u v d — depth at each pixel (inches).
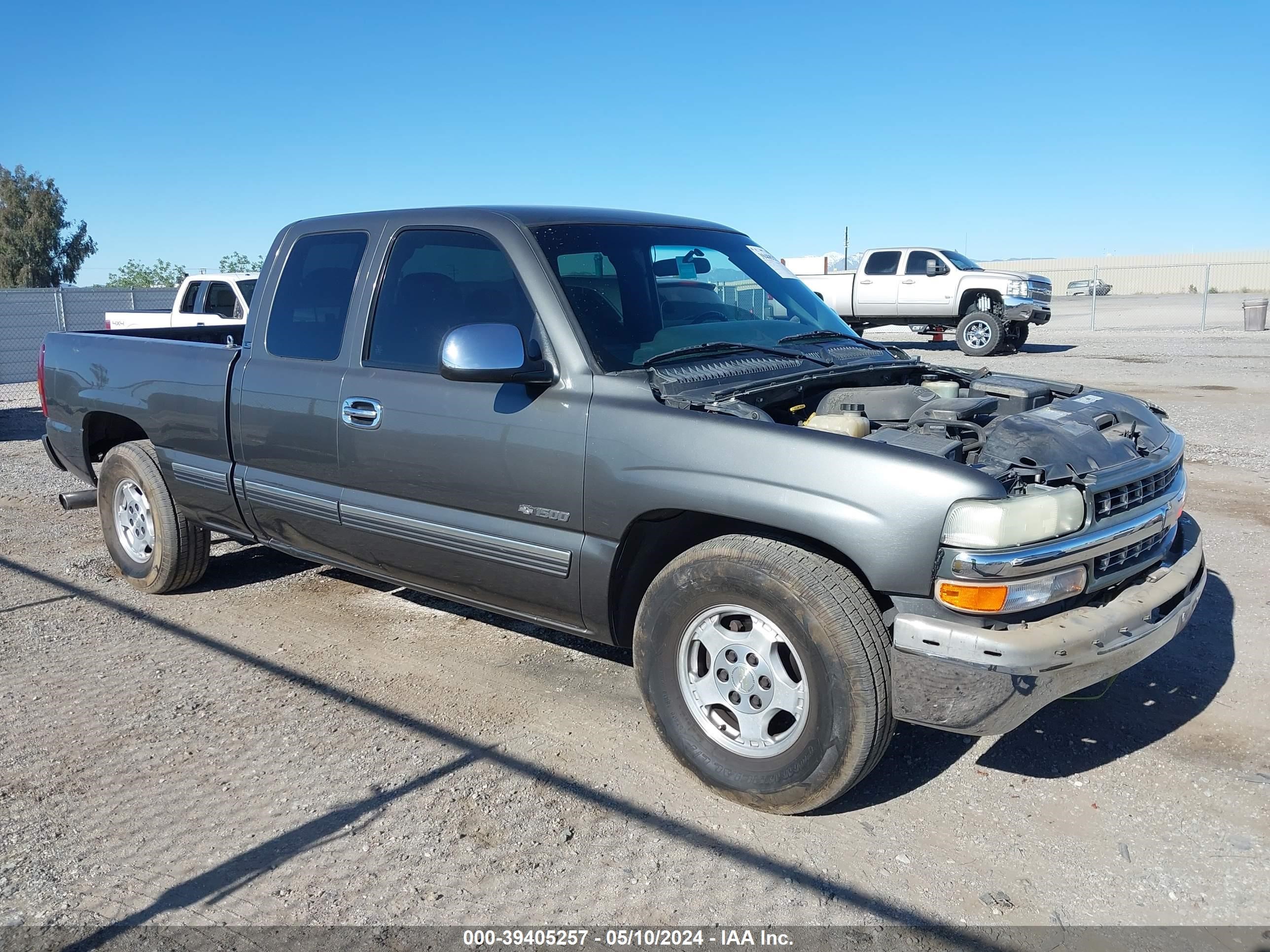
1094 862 116.4
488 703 159.8
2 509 302.5
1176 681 163.0
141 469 206.1
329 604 208.5
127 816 128.1
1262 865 115.0
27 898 111.5
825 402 148.6
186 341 213.0
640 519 132.5
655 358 140.8
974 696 110.9
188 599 212.5
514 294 147.5
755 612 122.3
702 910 108.5
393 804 130.2
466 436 147.0
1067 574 113.8
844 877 114.0
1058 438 125.6
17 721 155.4
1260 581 210.8
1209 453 344.5
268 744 147.2
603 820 125.9
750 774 125.6
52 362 223.8
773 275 183.8
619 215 167.2
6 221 1748.3
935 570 111.8
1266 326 1072.8
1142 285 2151.8
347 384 163.0
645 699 135.3
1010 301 772.6
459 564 153.7
